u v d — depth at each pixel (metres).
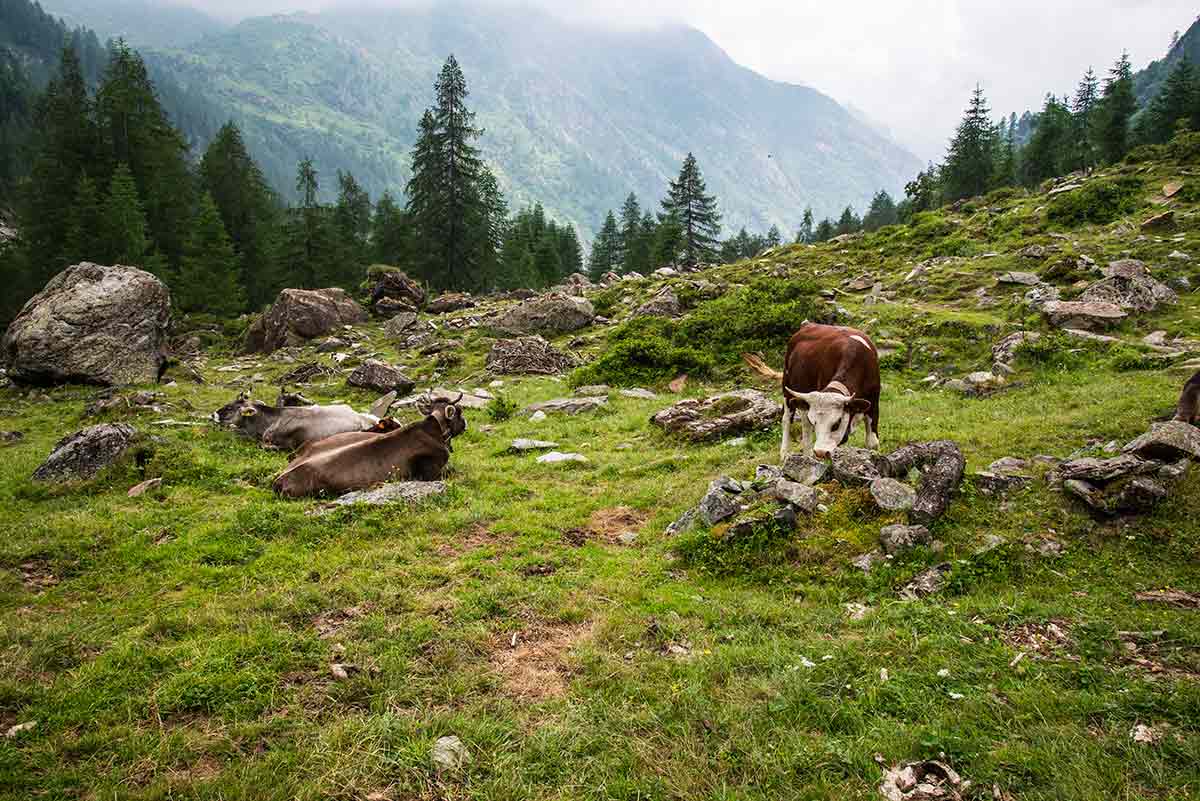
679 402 14.08
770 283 25.16
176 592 6.63
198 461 10.54
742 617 6.06
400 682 5.06
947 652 5.29
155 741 4.40
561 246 85.62
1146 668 5.06
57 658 5.37
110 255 42.78
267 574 6.92
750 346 19.89
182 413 16.75
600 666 5.28
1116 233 27.50
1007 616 5.83
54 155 49.22
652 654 5.46
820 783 4.00
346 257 59.19
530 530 8.24
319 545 7.69
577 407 16.19
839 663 5.20
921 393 15.30
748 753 4.24
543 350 23.19
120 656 5.32
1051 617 5.82
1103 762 4.02
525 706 4.84
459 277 55.31
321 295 35.41
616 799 3.93
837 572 6.80
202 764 4.26
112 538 7.86
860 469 8.04
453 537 8.05
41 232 46.00
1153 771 3.91
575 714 4.66
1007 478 8.04
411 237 57.72
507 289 66.75
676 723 4.54
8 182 85.06
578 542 8.02
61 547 7.59
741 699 4.79
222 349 36.28
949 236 35.75
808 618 6.02
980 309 21.94
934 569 6.68
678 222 69.06
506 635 5.81
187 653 5.40
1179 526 6.95
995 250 30.22
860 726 4.46
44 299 23.39
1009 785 3.90
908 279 28.09
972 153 70.12
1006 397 13.80
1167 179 34.16
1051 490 7.79
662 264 69.00
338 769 4.12
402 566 7.16
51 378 22.02
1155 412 10.30
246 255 56.38
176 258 51.56
